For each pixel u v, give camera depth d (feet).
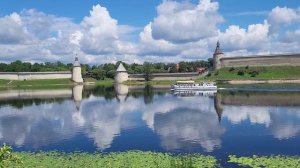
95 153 125.90
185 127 178.29
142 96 384.88
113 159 114.11
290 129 168.04
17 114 249.34
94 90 528.63
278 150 126.93
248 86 548.72
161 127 179.63
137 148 134.10
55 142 150.00
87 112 249.55
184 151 127.24
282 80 614.34
